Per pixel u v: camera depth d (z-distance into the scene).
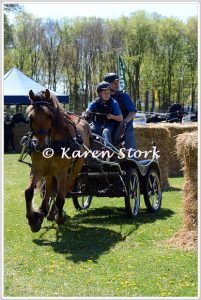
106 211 8.73
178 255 5.77
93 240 6.53
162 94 42.03
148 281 4.91
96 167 7.78
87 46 34.56
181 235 6.38
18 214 8.20
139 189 8.40
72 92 36.16
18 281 4.91
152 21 38.97
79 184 8.00
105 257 5.71
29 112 6.23
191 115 25.50
